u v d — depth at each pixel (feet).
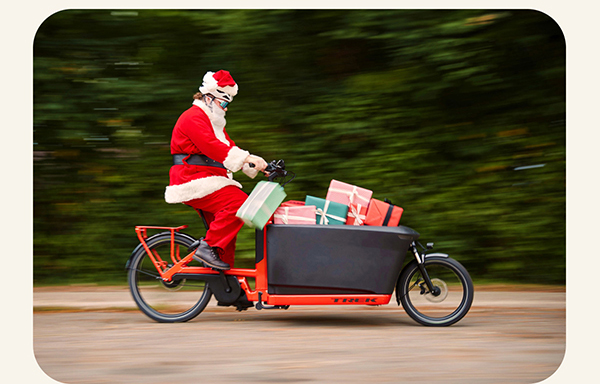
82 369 9.70
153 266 12.65
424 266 12.16
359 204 12.03
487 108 16.88
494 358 10.27
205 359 10.16
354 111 16.92
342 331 12.00
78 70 17.03
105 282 16.96
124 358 10.23
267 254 11.79
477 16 16.43
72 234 17.16
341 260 11.68
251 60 17.20
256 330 12.07
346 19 16.93
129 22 17.10
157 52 17.17
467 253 16.66
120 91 17.04
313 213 11.87
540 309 13.99
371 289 11.73
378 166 16.75
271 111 17.16
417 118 16.85
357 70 17.25
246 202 11.66
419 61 16.79
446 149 16.79
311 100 17.17
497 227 16.46
